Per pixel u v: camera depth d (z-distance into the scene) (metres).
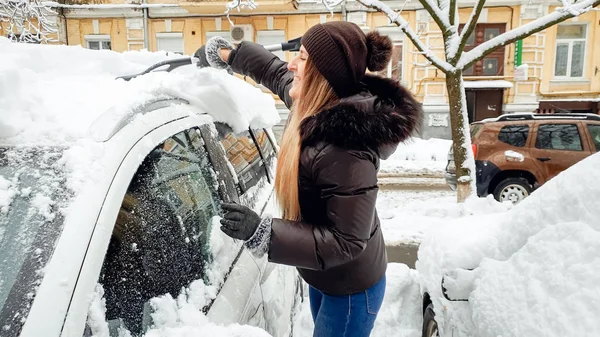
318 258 1.33
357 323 1.71
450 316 2.17
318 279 1.68
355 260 1.62
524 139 7.00
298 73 1.60
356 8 14.59
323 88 1.49
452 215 5.94
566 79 14.72
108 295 1.03
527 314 1.53
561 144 6.87
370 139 1.31
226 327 1.21
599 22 14.27
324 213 1.41
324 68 1.44
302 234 1.32
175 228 1.37
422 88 14.84
